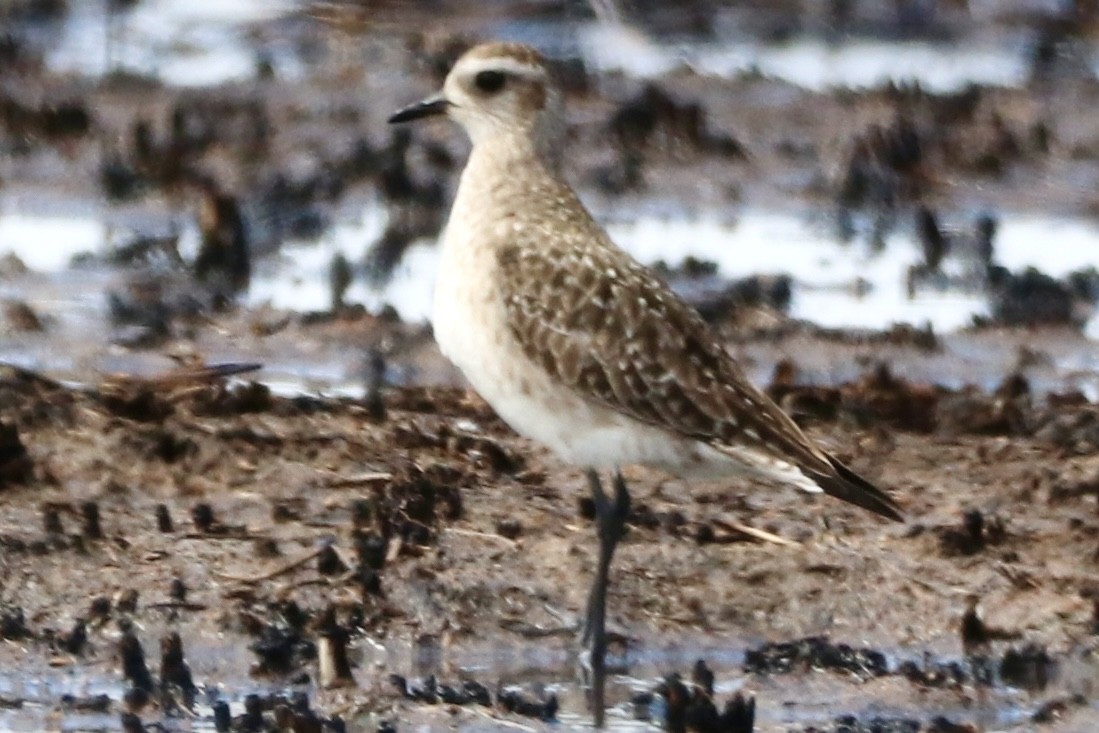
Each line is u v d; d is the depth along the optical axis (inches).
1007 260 752.3
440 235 751.7
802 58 981.2
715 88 922.1
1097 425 597.6
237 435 565.0
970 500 554.9
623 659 481.7
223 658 472.4
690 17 1013.8
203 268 710.5
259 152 825.5
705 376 470.9
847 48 1002.7
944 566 518.6
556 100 506.0
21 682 462.0
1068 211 808.3
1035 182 832.9
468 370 491.8
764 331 669.9
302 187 784.9
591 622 478.3
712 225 776.3
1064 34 1023.0
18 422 566.3
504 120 502.9
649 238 759.7
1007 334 682.8
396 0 1000.9
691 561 514.6
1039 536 534.3
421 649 480.4
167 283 698.8
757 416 466.9
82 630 477.4
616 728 450.6
